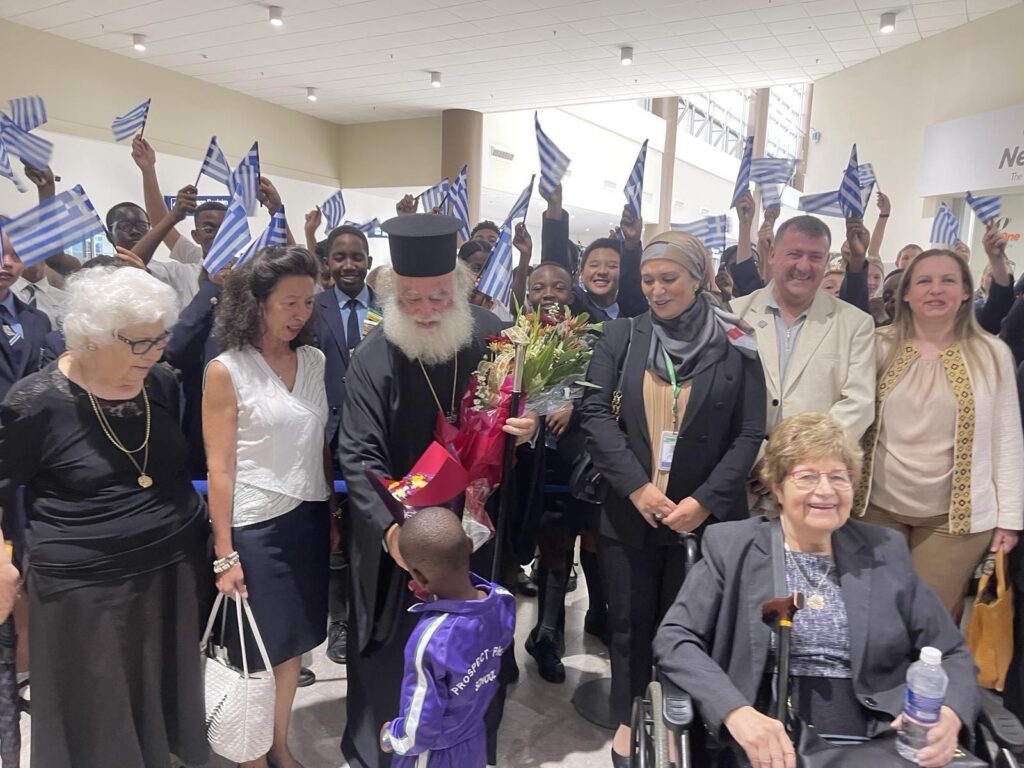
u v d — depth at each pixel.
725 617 1.76
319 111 10.77
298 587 2.11
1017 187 6.09
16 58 7.22
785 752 1.48
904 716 1.54
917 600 1.74
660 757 1.49
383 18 6.85
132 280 1.72
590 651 3.21
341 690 2.85
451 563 1.63
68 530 1.77
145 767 1.93
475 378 2.14
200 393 2.54
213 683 1.95
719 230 4.01
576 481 2.42
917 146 7.01
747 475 2.18
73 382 1.78
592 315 3.43
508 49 7.65
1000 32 6.16
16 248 2.46
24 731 2.43
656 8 6.41
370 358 2.13
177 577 1.93
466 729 1.69
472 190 10.59
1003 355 2.38
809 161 8.55
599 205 13.55
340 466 2.09
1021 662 2.37
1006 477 2.36
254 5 6.62
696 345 2.20
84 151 7.87
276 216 2.86
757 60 7.75
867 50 7.34
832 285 4.28
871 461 2.45
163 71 8.66
